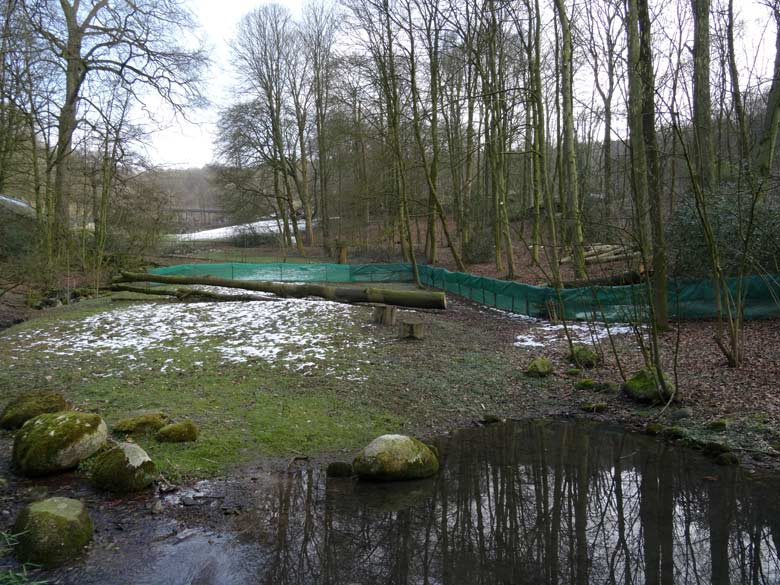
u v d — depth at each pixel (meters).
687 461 6.44
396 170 25.58
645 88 8.76
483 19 19.84
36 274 17.56
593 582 4.00
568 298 14.21
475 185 34.19
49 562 4.02
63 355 10.39
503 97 20.33
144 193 24.25
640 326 9.55
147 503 5.01
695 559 4.32
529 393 9.21
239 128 38.06
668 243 12.93
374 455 5.87
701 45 12.34
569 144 17.27
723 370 8.91
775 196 12.70
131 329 12.89
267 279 24.05
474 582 3.98
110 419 6.99
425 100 24.48
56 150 20.77
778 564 4.24
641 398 8.31
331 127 32.72
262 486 5.57
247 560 4.18
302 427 7.29
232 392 8.48
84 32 21.05
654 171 9.03
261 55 39.16
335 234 40.25
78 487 5.19
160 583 3.83
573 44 17.72
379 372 9.87
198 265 23.22
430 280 23.77
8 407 6.68
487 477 6.01
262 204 41.62
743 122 14.36
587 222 10.46
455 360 10.85
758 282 11.90
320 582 3.90
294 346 11.39
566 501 5.41
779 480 5.79
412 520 4.95
